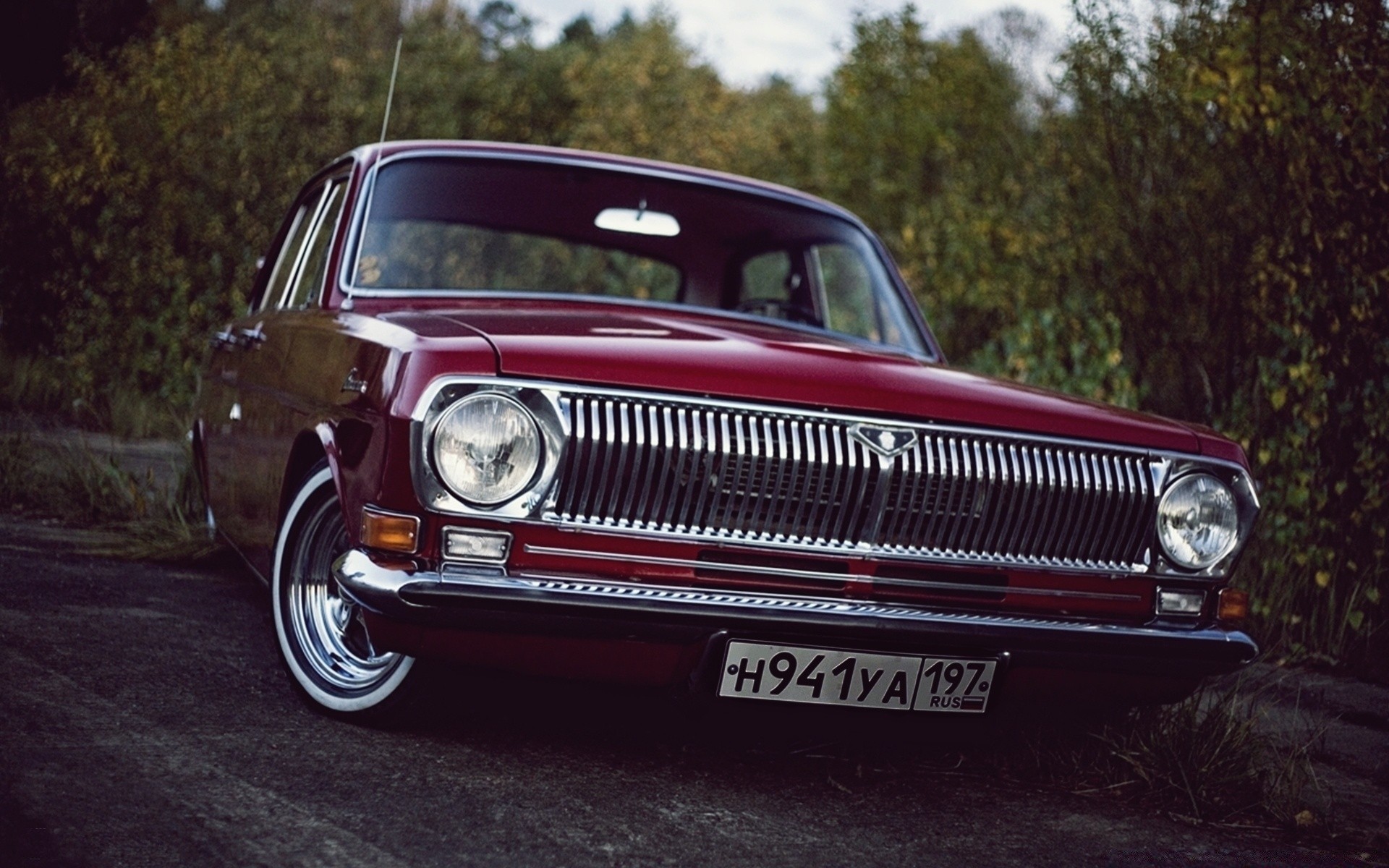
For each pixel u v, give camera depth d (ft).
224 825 8.12
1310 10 18.19
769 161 46.62
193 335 31.07
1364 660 17.02
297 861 7.72
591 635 9.21
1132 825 10.27
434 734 10.39
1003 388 11.07
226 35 36.78
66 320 30.60
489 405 9.21
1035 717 11.50
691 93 46.88
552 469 9.27
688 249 16.22
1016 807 10.34
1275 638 17.76
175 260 30.96
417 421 9.16
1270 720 14.05
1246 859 9.80
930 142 38.55
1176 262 21.90
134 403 28.12
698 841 8.80
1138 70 22.48
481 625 9.05
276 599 11.29
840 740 11.44
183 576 15.69
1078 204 24.54
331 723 10.44
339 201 14.01
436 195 14.06
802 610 9.42
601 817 9.02
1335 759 12.89
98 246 30.50
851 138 42.14
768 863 8.57
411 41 45.11
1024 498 10.21
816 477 9.72
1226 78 18.65
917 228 35.55
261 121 33.37
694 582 9.51
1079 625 10.22
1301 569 18.07
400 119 39.17
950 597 10.09
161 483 20.31
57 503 18.67
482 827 8.57
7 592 13.65
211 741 9.69
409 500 9.23
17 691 10.30
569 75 46.78
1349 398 17.98
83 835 7.72
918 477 9.93
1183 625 10.71
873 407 9.90
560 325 10.72
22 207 30.86
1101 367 23.31
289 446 11.52
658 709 11.69
